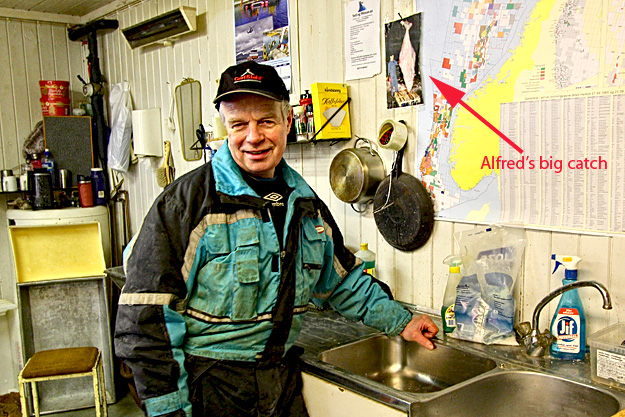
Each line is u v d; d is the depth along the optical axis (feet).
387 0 6.50
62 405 10.74
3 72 12.30
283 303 4.59
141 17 11.49
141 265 4.09
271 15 8.25
